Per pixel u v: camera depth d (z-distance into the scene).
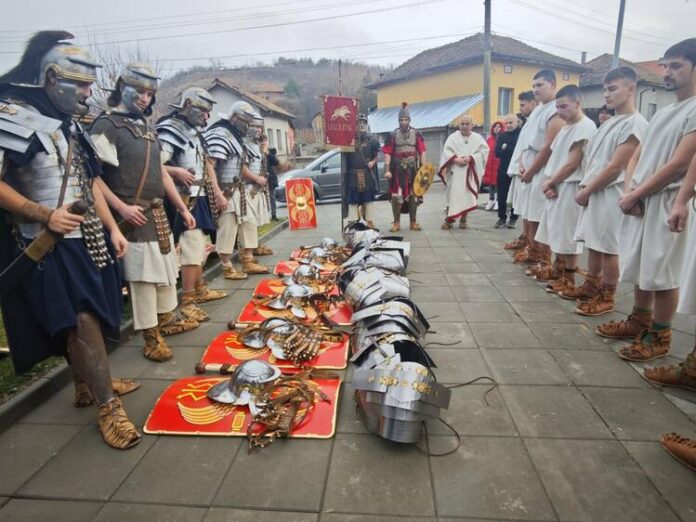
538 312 4.09
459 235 7.53
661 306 3.07
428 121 20.47
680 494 2.00
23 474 2.20
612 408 2.62
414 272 5.42
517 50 22.38
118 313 2.62
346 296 3.69
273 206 9.82
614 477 2.10
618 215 3.68
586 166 4.10
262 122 5.41
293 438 2.39
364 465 2.20
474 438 2.38
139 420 2.61
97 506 1.99
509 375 3.01
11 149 2.04
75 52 2.20
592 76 24.64
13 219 2.28
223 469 2.19
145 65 2.97
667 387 2.83
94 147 2.56
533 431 2.43
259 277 5.35
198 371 3.10
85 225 2.37
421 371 2.31
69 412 2.71
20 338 2.35
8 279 2.22
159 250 3.14
